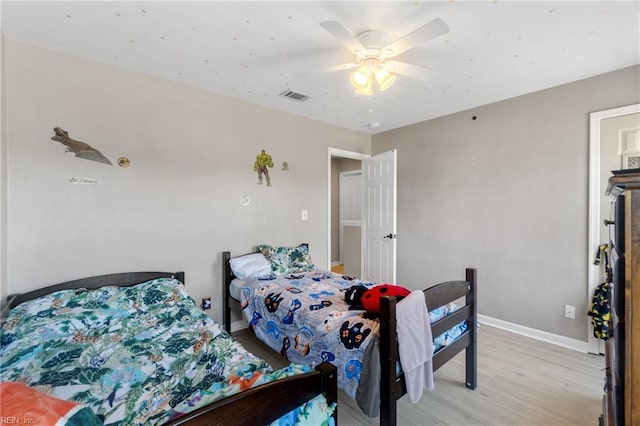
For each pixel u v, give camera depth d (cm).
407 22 176
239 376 128
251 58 223
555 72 245
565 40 196
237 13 170
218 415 76
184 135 274
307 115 361
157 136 259
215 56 221
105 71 233
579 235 263
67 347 155
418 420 180
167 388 123
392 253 372
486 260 325
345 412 190
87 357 146
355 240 531
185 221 276
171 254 268
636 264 85
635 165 237
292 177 360
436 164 368
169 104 265
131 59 225
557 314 277
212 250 294
